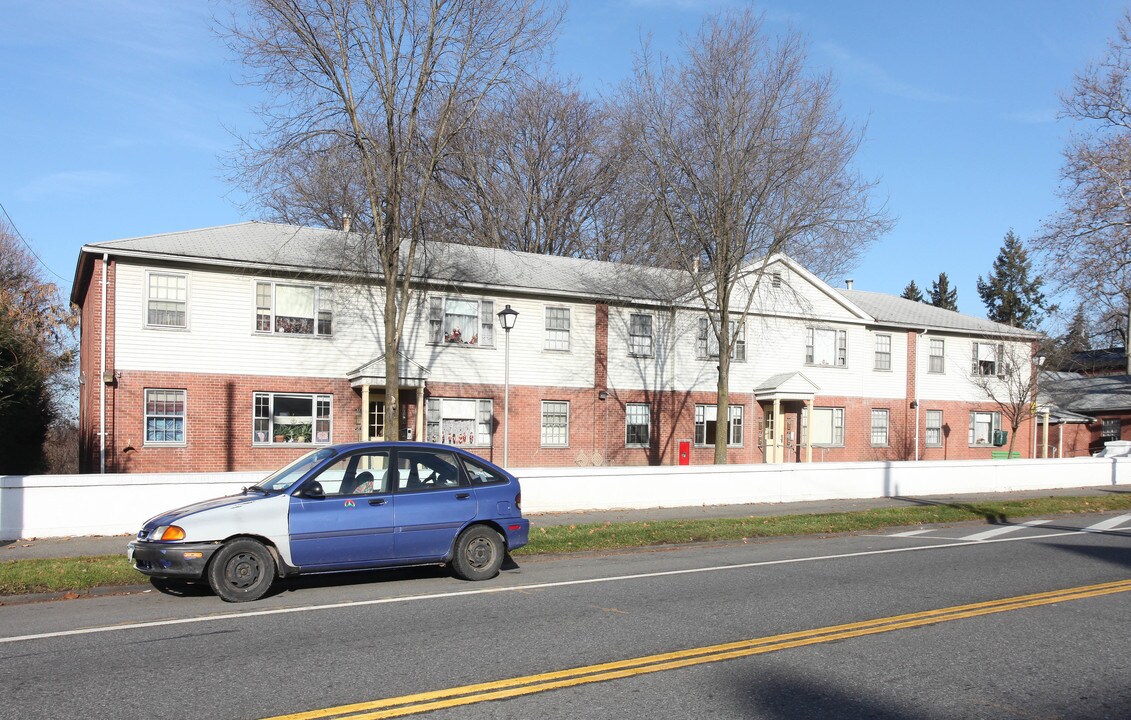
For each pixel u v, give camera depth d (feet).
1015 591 34.17
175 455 78.23
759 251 84.79
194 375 79.25
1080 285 118.52
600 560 43.70
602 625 27.78
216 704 19.69
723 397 85.97
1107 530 57.72
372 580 36.70
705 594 33.40
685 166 81.10
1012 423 128.57
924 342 125.08
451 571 38.40
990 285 271.49
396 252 67.62
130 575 35.99
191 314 79.36
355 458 35.17
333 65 63.82
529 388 95.71
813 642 25.58
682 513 62.49
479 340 93.20
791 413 113.39
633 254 91.50
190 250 79.05
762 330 111.24
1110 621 28.84
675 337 105.50
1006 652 24.72
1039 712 19.62
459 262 96.43
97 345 76.74
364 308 87.15
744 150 79.71
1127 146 112.88
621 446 101.24
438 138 66.85
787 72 85.10
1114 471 97.50
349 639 25.86
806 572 39.06
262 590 32.14
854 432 118.32
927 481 81.97
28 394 74.84
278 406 83.20
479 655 23.98
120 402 76.33
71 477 48.06
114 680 21.58
